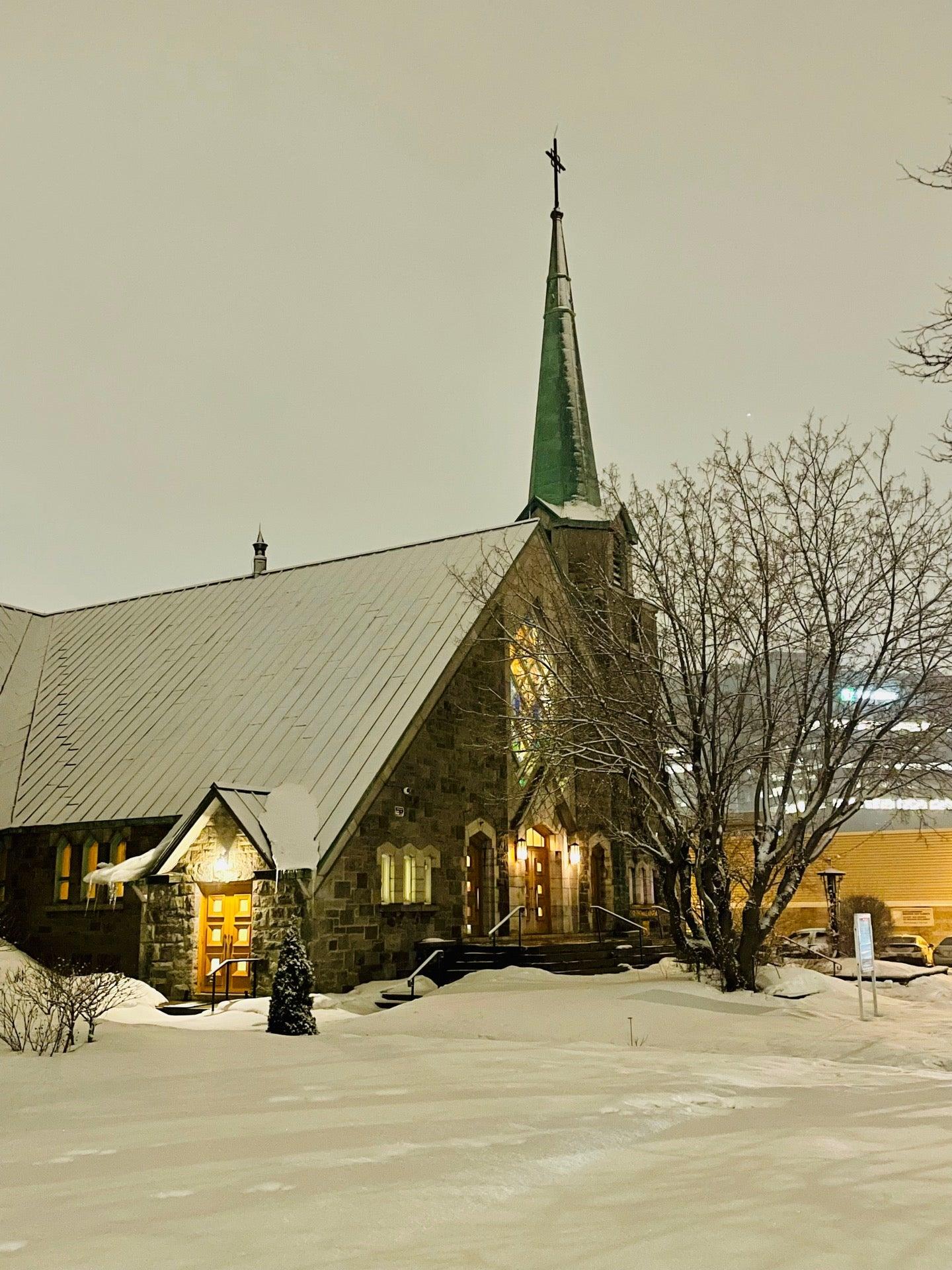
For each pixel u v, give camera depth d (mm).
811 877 51156
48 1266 5148
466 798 29203
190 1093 11406
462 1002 20250
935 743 23016
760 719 25406
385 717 27547
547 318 43344
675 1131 8719
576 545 37938
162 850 25906
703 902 22672
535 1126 8812
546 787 31078
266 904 24266
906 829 50469
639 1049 15312
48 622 41969
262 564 40188
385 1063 13539
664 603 23156
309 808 25250
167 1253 5328
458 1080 11977
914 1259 5246
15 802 31203
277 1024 18141
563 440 41062
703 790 22781
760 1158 7559
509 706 30734
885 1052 15562
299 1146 8031
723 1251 5359
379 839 25812
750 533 23422
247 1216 6000
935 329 12688
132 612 39844
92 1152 8211
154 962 25500
